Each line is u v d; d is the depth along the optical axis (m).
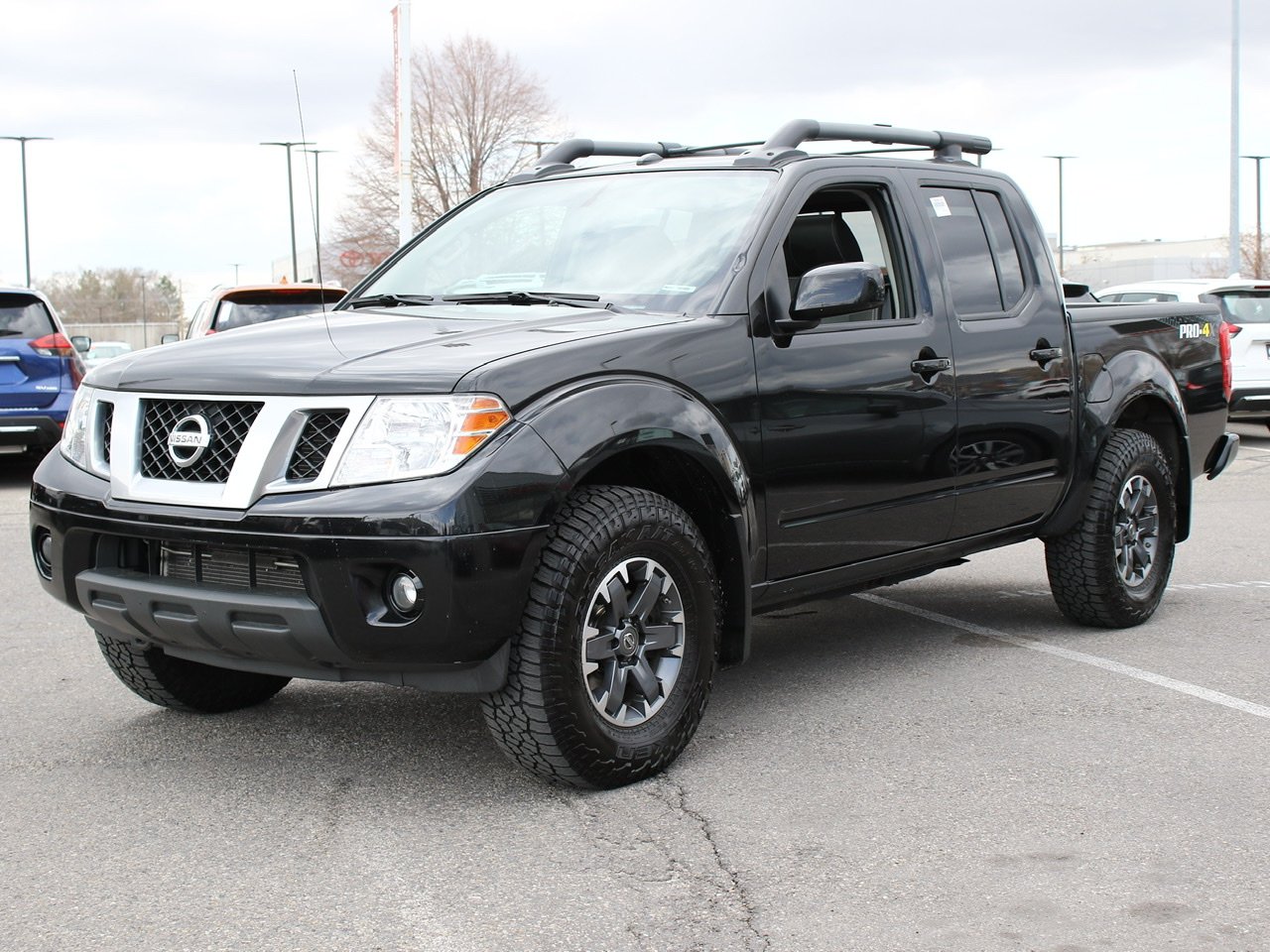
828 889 3.19
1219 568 7.47
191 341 4.22
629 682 3.91
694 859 3.38
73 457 4.05
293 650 3.57
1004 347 5.16
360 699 4.88
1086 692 4.88
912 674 5.15
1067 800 3.76
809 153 4.80
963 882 3.22
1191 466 6.23
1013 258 5.42
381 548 3.40
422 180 38.44
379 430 3.50
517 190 5.27
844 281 4.17
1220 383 6.44
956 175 5.33
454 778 4.00
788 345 4.33
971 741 4.31
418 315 4.42
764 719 4.57
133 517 3.72
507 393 3.57
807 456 4.36
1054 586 5.82
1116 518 5.71
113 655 4.44
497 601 3.50
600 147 5.59
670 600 3.96
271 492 3.53
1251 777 3.94
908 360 4.73
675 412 3.90
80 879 3.31
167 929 3.03
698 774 4.01
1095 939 2.91
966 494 5.04
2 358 11.53
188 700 4.57
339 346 3.89
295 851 3.47
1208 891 3.16
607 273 4.55
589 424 3.67
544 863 3.37
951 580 7.20
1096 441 5.58
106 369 4.10
